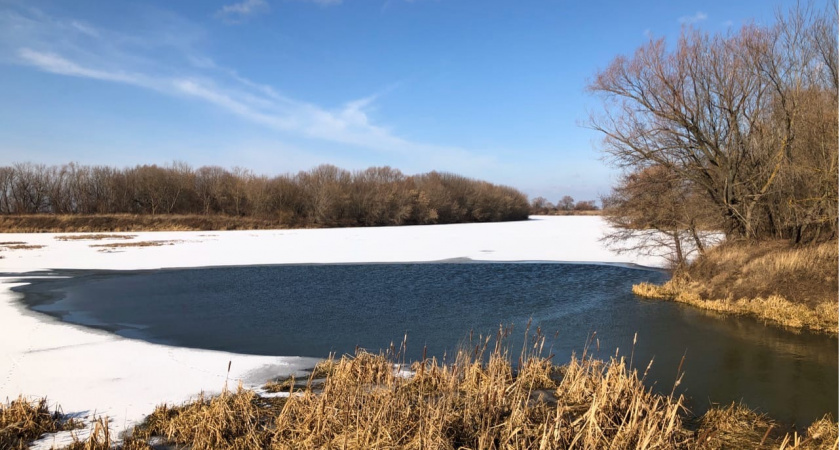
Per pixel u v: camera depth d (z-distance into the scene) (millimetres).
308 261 27234
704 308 14961
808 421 7207
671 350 10836
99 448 5734
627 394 6707
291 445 5922
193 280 20562
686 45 17453
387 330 12516
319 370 9188
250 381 8617
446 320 13602
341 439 5828
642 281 20594
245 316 13984
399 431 5902
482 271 23578
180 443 6082
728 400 8086
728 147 17062
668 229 18578
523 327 12891
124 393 7879
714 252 18562
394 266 25406
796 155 16000
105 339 11383
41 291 17672
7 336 11523
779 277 14992
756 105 16875
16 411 6414
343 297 16906
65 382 8383
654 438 5391
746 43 16750
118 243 35938
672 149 17766
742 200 17484
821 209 15883
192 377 8750
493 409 6227
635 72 18000
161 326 12734
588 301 16281
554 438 5297
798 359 10102
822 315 12766
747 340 11469
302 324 13062
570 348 11039
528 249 34188
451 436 5734
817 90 15797
